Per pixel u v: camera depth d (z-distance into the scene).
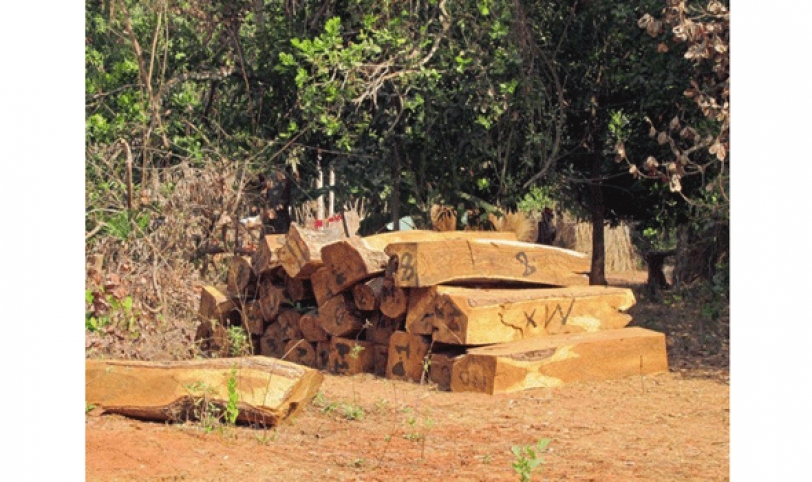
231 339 11.70
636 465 6.98
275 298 11.98
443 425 8.41
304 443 7.34
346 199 15.95
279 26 16.14
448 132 15.83
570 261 11.52
